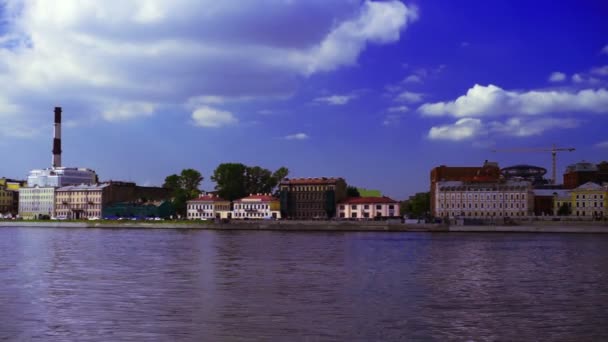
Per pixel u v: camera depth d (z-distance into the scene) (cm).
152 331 4466
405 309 5288
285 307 5369
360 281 7156
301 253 11512
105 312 5122
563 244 14588
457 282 7100
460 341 4216
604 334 4428
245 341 4191
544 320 4866
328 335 4356
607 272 8256
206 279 7294
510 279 7419
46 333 4412
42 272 8019
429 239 17088
